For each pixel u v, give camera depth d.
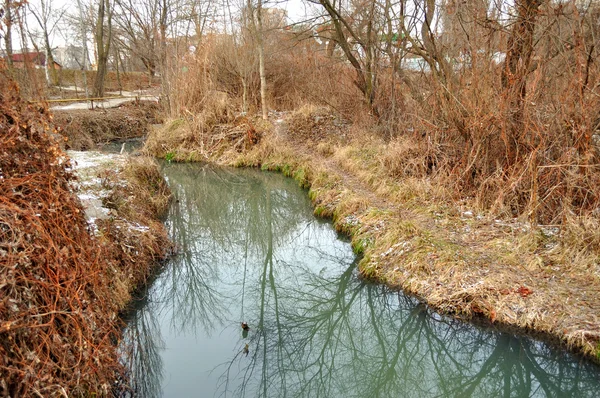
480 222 6.91
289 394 4.90
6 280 3.22
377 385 5.12
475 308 5.33
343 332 6.16
